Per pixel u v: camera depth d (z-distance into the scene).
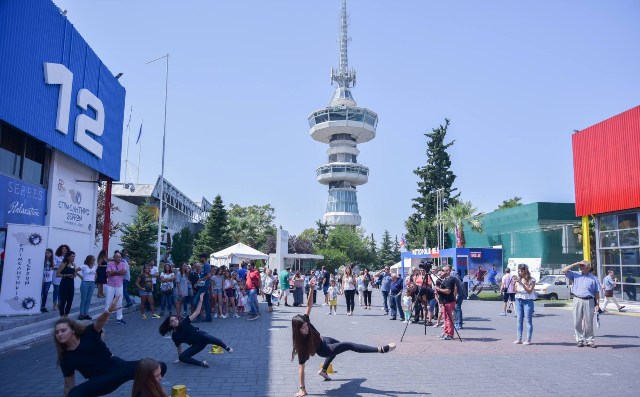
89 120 19.69
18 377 6.95
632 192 20.75
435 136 64.31
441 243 57.81
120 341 10.49
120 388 6.39
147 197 45.56
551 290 26.58
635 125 20.73
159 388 4.27
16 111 14.56
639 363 8.30
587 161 23.91
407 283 15.69
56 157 18.48
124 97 24.44
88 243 21.84
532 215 43.00
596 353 9.35
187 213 64.12
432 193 62.53
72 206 20.03
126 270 13.66
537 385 6.68
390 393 6.25
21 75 14.82
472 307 21.86
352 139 121.00
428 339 11.36
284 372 7.57
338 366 8.09
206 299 14.86
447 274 13.68
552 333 12.47
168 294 15.77
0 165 15.55
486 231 50.44
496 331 12.89
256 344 10.44
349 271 17.84
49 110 16.59
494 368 7.89
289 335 11.90
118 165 23.56
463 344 10.56
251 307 15.73
